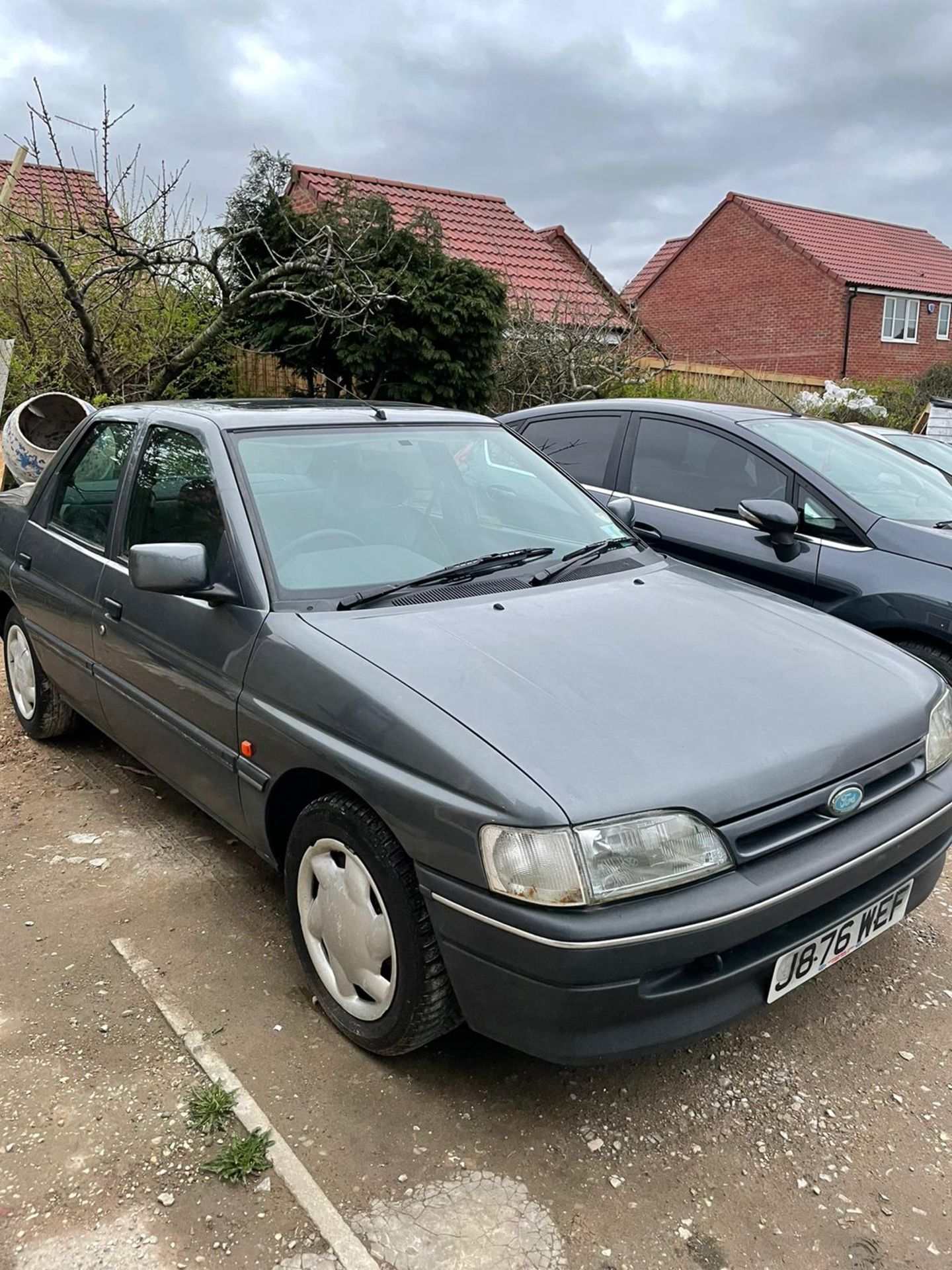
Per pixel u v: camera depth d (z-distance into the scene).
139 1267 1.94
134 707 3.44
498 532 3.41
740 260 30.62
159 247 8.43
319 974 2.65
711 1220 2.08
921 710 2.63
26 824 3.84
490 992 2.12
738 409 5.61
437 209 17.73
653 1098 2.44
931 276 29.97
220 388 11.27
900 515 4.67
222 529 2.98
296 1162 2.19
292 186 14.99
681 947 2.02
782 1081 2.51
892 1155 2.27
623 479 5.62
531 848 2.00
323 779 2.63
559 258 17.91
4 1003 2.74
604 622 2.81
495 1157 2.23
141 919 3.17
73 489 4.16
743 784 2.17
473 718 2.24
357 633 2.62
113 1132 2.28
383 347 10.33
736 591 3.29
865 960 3.04
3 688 5.43
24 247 9.42
